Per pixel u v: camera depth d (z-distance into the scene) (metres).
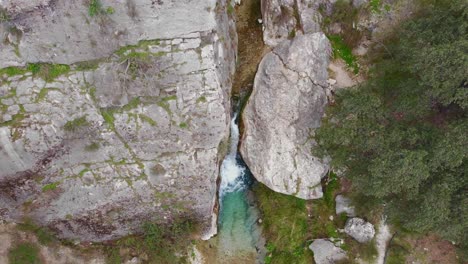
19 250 12.97
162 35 10.80
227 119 12.91
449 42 11.57
